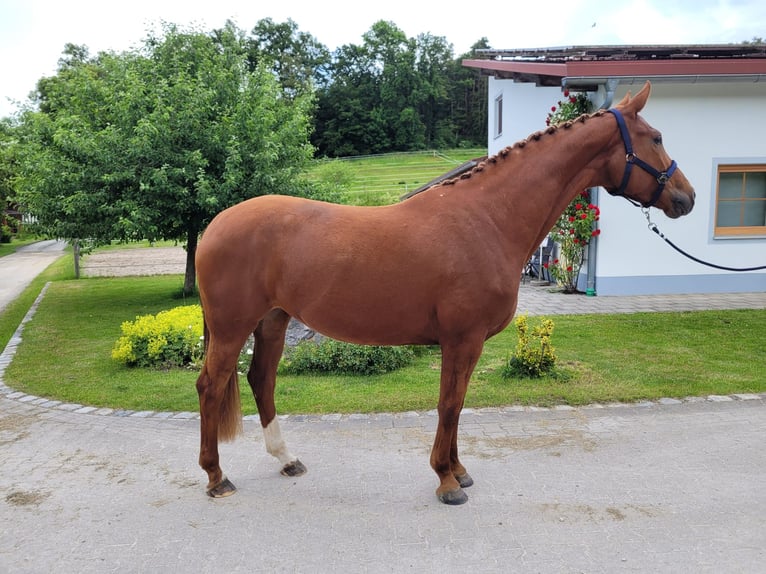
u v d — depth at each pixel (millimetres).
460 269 2916
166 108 9266
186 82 9805
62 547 2826
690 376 5410
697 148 9445
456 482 3229
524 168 3102
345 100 56656
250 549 2773
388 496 3287
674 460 3719
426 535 2863
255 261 3109
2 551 2801
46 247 32688
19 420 4734
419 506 3162
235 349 3240
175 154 9336
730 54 9438
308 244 3020
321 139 56219
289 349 6344
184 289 11484
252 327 3240
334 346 5883
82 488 3482
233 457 3898
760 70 8062
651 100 9258
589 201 9734
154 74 10477
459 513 3078
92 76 11602
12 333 8578
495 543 2779
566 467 3641
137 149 9078
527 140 3174
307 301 3059
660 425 4316
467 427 4348
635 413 4574
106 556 2740
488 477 3512
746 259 9805
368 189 28531
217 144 9398
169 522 3049
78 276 15984
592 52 9414
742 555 2654
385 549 2748
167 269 18000
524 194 3078
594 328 7473
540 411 4660
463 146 58906
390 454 3879
